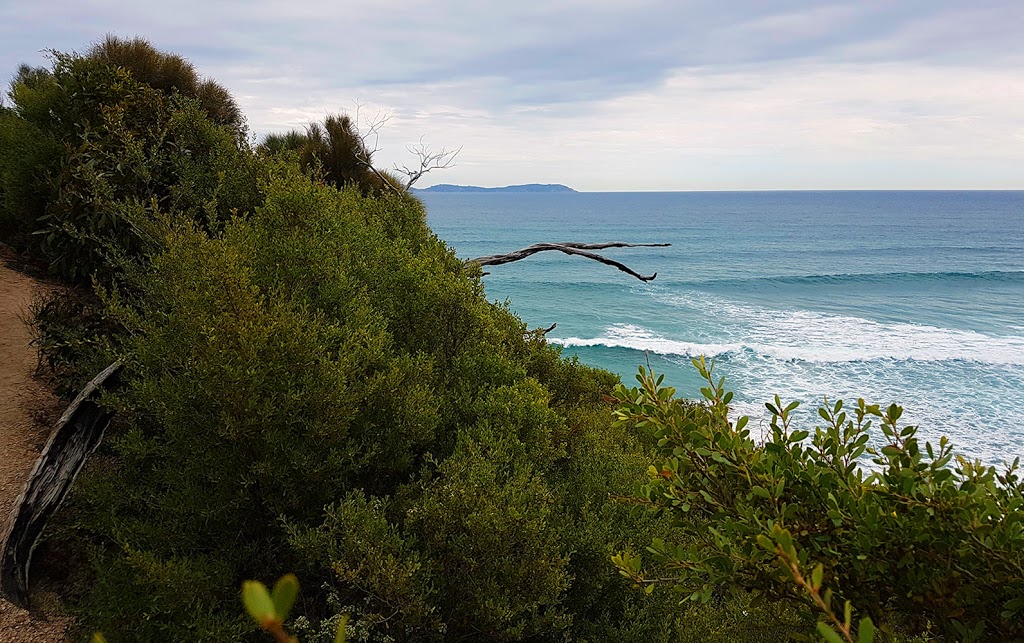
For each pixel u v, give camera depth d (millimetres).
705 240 117938
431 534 4523
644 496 2547
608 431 7801
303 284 5777
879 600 2096
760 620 3498
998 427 23469
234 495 4383
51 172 8273
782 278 68750
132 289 6754
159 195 8047
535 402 6027
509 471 5438
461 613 4367
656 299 55844
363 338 5438
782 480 2131
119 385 5535
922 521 1919
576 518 5750
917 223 162000
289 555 4570
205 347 4125
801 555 1879
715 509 2387
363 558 3998
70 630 4188
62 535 4707
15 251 8898
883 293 60062
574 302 53750
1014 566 1801
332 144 12188
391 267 7227
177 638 3801
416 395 5207
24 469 5316
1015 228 146625
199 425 4445
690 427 2422
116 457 5680
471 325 7004
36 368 6688
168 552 4344
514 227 147250
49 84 9234
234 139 9164
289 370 4512
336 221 6855
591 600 5164
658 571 4949
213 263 4305
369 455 4746
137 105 8938
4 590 4262
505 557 4406
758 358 34031
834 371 31297
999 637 1923
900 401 26375
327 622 3896
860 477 2156
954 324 45125
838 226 151750
